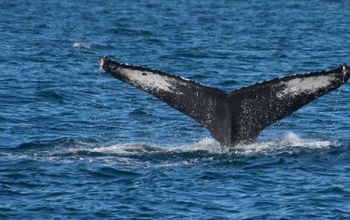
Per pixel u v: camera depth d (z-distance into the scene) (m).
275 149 59.66
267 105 56.53
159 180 53.75
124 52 129.25
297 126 71.31
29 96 86.12
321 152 59.22
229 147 57.75
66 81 96.50
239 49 133.50
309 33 164.50
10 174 54.78
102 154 59.19
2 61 111.88
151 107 82.06
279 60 120.12
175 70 110.19
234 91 56.88
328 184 53.28
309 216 48.47
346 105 82.56
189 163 56.81
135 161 57.41
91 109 80.81
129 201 50.47
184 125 72.12
